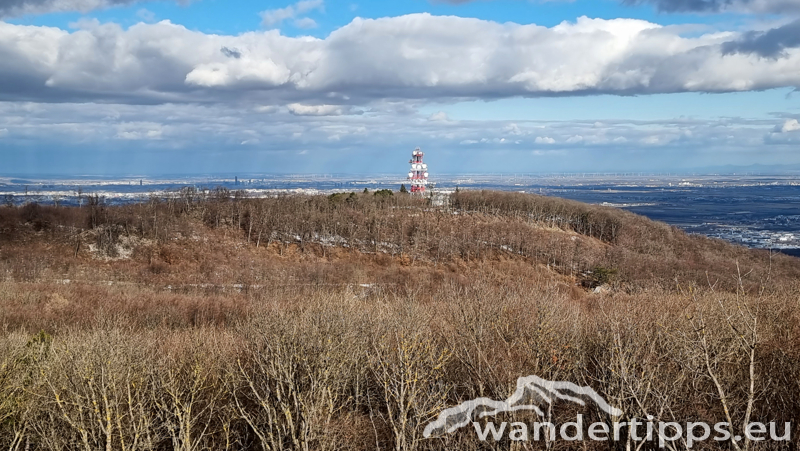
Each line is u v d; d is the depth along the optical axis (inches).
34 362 519.5
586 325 618.2
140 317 1151.0
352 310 627.2
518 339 574.6
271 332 523.2
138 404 420.8
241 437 491.8
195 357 550.0
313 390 458.6
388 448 454.9
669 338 489.7
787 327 551.2
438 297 902.4
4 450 441.1
